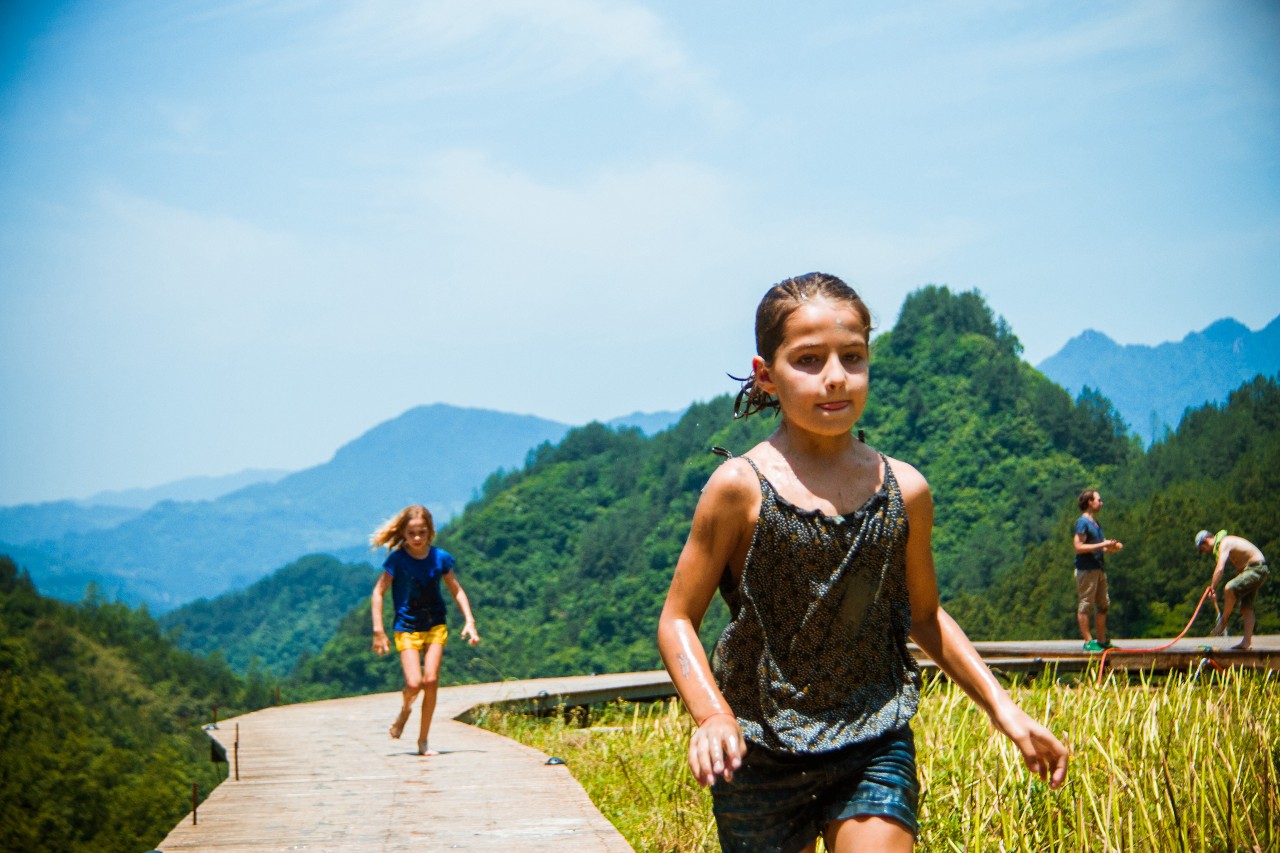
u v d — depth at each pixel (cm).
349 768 891
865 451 279
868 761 264
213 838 639
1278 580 4100
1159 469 12319
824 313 264
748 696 271
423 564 947
